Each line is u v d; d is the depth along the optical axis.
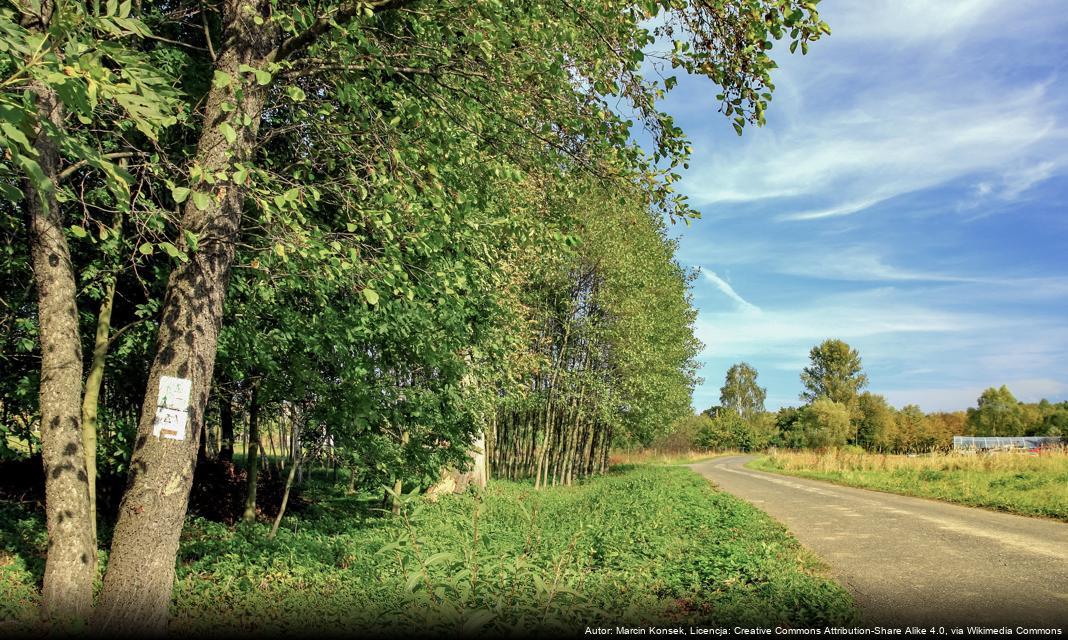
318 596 7.11
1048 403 86.12
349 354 10.55
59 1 3.51
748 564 8.52
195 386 5.46
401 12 6.86
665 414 36.38
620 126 7.00
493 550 5.42
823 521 13.64
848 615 6.21
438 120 7.03
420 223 6.55
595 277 29.47
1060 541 10.87
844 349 87.62
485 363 14.39
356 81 6.92
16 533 9.15
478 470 20.50
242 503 13.91
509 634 3.60
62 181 6.59
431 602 3.55
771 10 5.82
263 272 8.39
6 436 9.16
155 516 5.18
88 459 8.14
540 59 6.88
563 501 21.14
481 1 6.26
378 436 11.99
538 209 8.00
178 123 7.78
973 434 79.44
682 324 38.41
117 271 8.13
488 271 11.47
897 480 24.56
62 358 5.88
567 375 30.09
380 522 13.97
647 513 13.80
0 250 8.20
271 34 5.98
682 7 6.23
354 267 6.45
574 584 4.72
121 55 3.63
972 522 13.38
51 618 5.48
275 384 10.60
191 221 5.55
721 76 6.34
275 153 8.79
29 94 3.26
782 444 91.56
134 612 4.99
